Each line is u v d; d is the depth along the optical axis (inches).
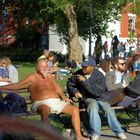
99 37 1397.6
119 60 386.3
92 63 348.5
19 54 1572.3
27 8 1406.3
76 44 1311.5
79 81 340.8
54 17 1366.9
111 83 364.5
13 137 53.7
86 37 1441.9
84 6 1374.3
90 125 327.3
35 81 311.1
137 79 371.9
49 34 1756.9
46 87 311.4
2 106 279.1
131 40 1657.2
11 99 309.3
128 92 366.3
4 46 1760.6
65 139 51.2
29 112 307.7
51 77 318.3
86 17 1400.1
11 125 50.3
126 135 357.4
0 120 50.5
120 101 361.7
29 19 1535.4
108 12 1407.5
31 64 1295.5
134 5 1390.3
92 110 328.5
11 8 1483.8
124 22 1820.9
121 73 386.0
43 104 303.1
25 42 1800.0
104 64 375.2
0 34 1819.6
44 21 1471.5
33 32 1764.3
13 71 481.4
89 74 350.6
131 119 396.8
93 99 337.4
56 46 1756.9
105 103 337.7
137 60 621.0
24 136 51.8
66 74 682.2
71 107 305.7
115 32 1793.8
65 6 1192.8
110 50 1521.9
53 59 641.0
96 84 338.0
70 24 1314.0
